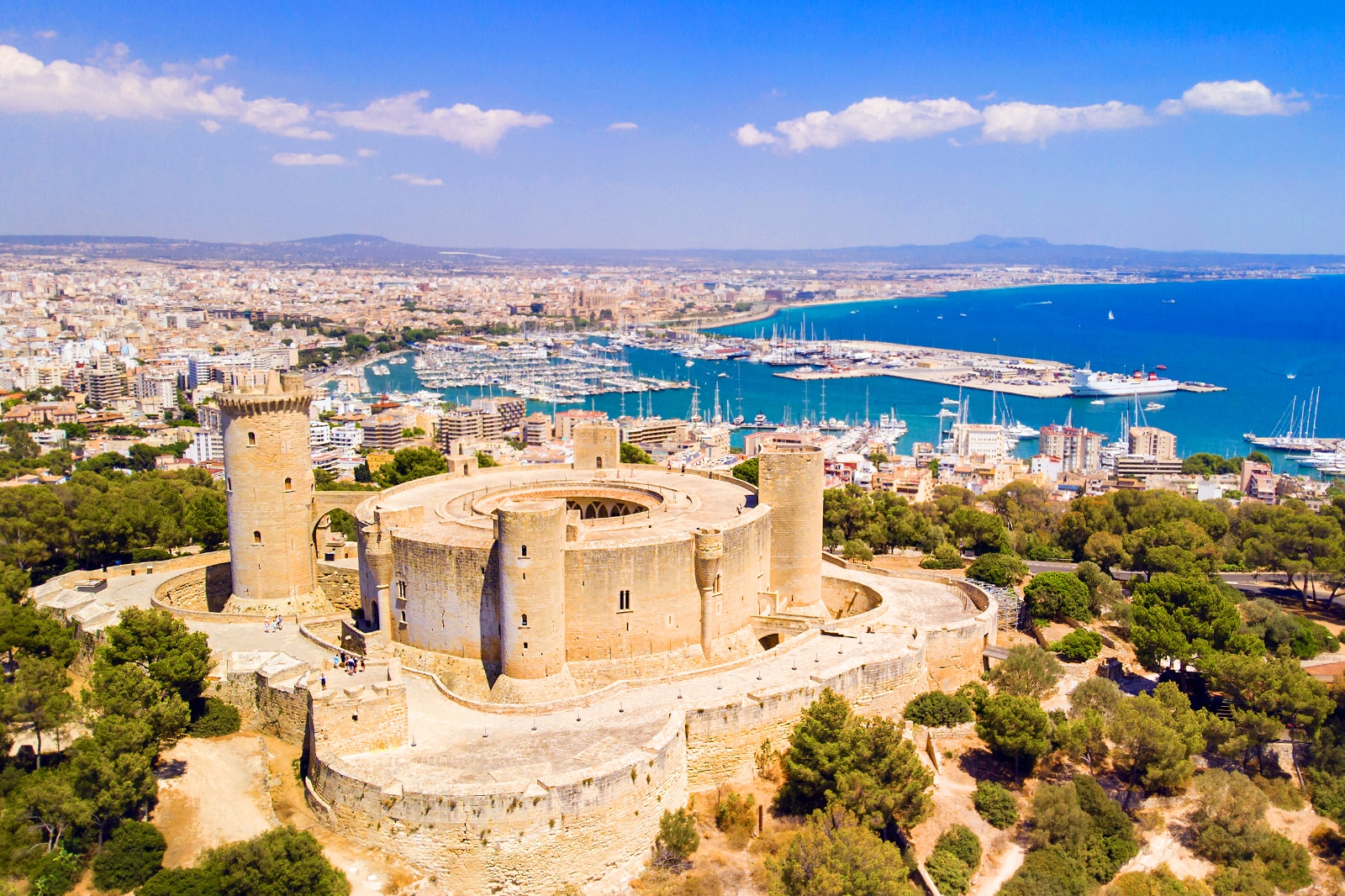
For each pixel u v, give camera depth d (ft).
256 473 488.02
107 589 531.09
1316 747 477.77
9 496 640.17
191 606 536.83
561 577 394.11
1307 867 414.21
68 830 314.14
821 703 370.73
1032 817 394.11
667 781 343.67
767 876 320.70
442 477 569.64
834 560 617.62
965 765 423.64
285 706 386.52
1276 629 587.68
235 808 339.16
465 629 409.49
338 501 510.58
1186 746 434.71
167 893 287.07
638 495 526.57
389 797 309.01
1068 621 590.96
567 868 313.32
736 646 448.24
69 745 371.35
